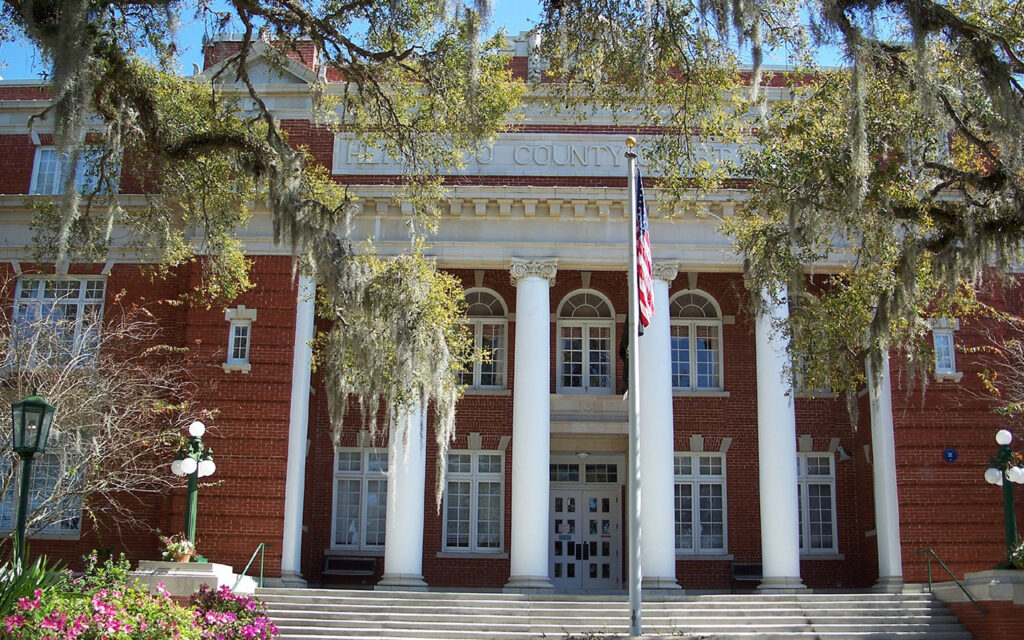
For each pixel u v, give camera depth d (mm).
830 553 29125
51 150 29844
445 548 29016
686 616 22359
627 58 17062
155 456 26000
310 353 27047
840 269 27125
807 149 17406
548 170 28656
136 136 18547
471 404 29734
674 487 29562
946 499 25922
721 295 30688
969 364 26641
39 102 29906
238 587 22031
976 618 21391
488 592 26547
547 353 27188
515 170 28609
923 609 22531
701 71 17562
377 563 28469
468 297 30656
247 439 26266
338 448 29578
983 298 26719
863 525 28938
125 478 24281
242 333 27234
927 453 26188
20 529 13719
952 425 26359
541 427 26578
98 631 11266
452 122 19375
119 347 25516
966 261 17203
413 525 26000
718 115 18234
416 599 23016
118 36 17969
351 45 17781
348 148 28562
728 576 28922
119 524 25625
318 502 29000
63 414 22484
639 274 18594
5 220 28641
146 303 27812
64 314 26531
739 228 20391
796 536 26094
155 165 18969
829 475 29734
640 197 19000
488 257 27656
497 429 29594
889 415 26484
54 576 13438
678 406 29969
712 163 26906
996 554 25531
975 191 18906
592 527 30172
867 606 22969
